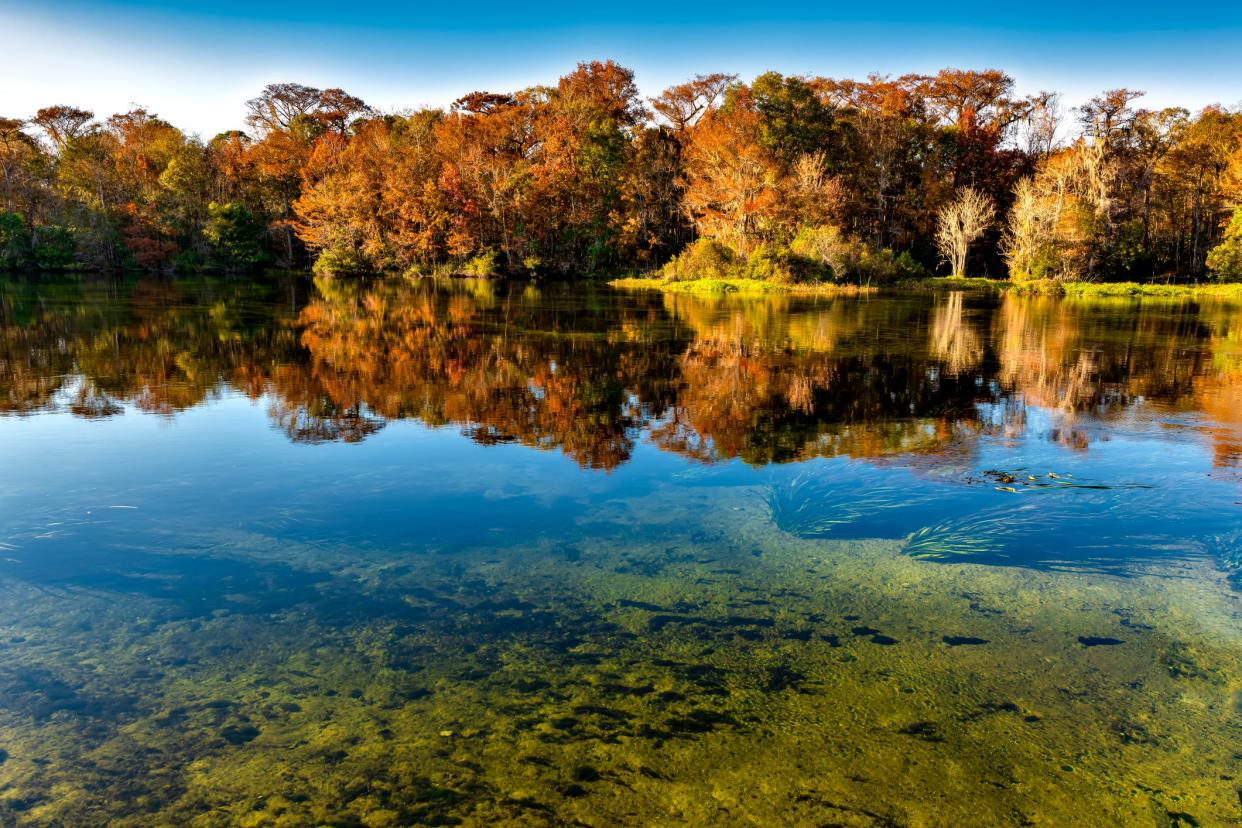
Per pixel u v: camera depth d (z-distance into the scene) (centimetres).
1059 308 2514
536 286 3809
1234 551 455
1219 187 3869
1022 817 248
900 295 3189
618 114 5194
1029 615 384
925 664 338
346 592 411
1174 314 2277
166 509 540
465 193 4553
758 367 1218
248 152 5225
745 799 254
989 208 4294
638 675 329
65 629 372
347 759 275
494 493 579
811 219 3872
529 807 249
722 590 412
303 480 611
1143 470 627
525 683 324
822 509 533
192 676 331
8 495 568
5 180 4253
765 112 4325
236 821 245
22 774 269
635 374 1152
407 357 1317
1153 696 315
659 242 4731
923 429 789
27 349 1357
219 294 2880
